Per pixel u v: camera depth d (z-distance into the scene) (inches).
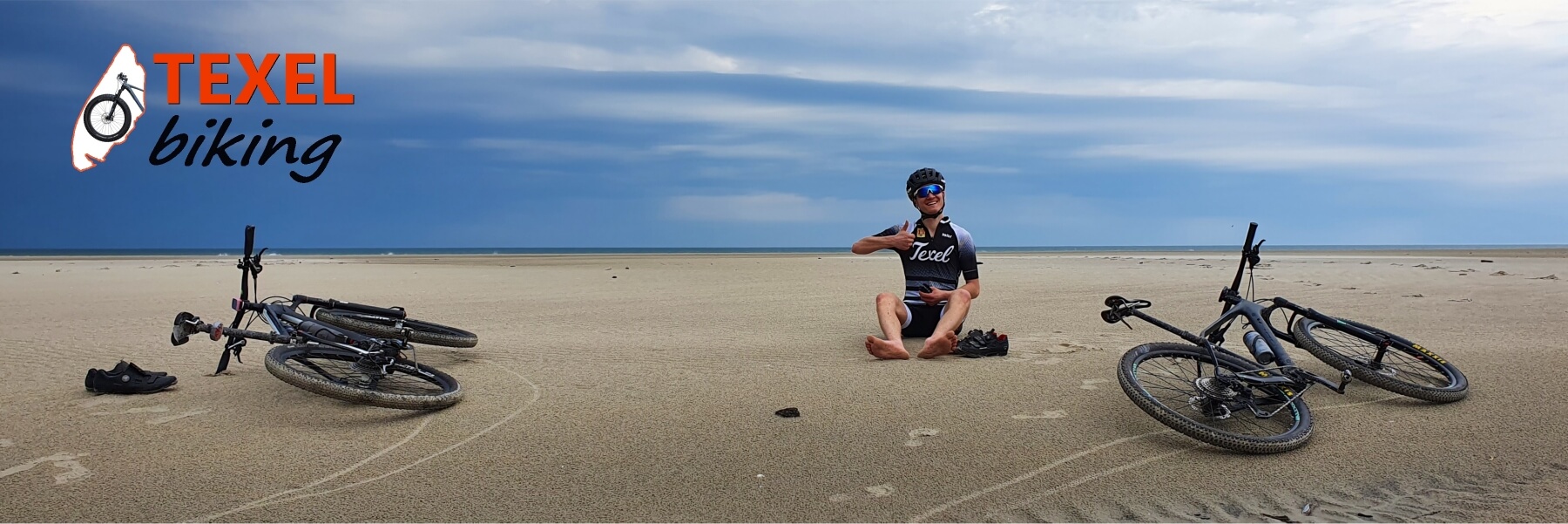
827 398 203.9
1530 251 1824.6
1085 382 218.8
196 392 206.7
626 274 776.3
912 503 138.8
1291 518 132.6
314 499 139.4
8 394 205.9
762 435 173.8
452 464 156.4
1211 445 162.6
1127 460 158.2
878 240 276.1
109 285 594.6
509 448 165.5
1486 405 193.0
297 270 855.1
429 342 254.1
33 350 271.1
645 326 338.3
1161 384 195.3
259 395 203.8
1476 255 1378.0
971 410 192.1
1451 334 297.3
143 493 140.9
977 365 242.5
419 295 506.6
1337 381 221.0
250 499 139.4
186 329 202.8
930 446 167.0
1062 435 173.2
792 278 690.8
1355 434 172.6
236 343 227.3
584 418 186.5
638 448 165.5
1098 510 136.3
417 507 136.3
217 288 568.4
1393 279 614.9
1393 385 197.8
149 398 200.8
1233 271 765.9
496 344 287.1
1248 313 207.8
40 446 165.0
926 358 254.4
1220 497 141.3
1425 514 132.9
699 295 502.6
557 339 299.6
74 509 134.4
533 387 216.2
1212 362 186.1
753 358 257.4
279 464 155.8
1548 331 303.0
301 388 185.8
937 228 279.6
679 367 243.0
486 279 685.9
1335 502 138.6
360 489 143.8
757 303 439.8
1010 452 163.3
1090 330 316.5
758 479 149.3
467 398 203.8
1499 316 351.3
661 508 136.4
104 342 288.5
